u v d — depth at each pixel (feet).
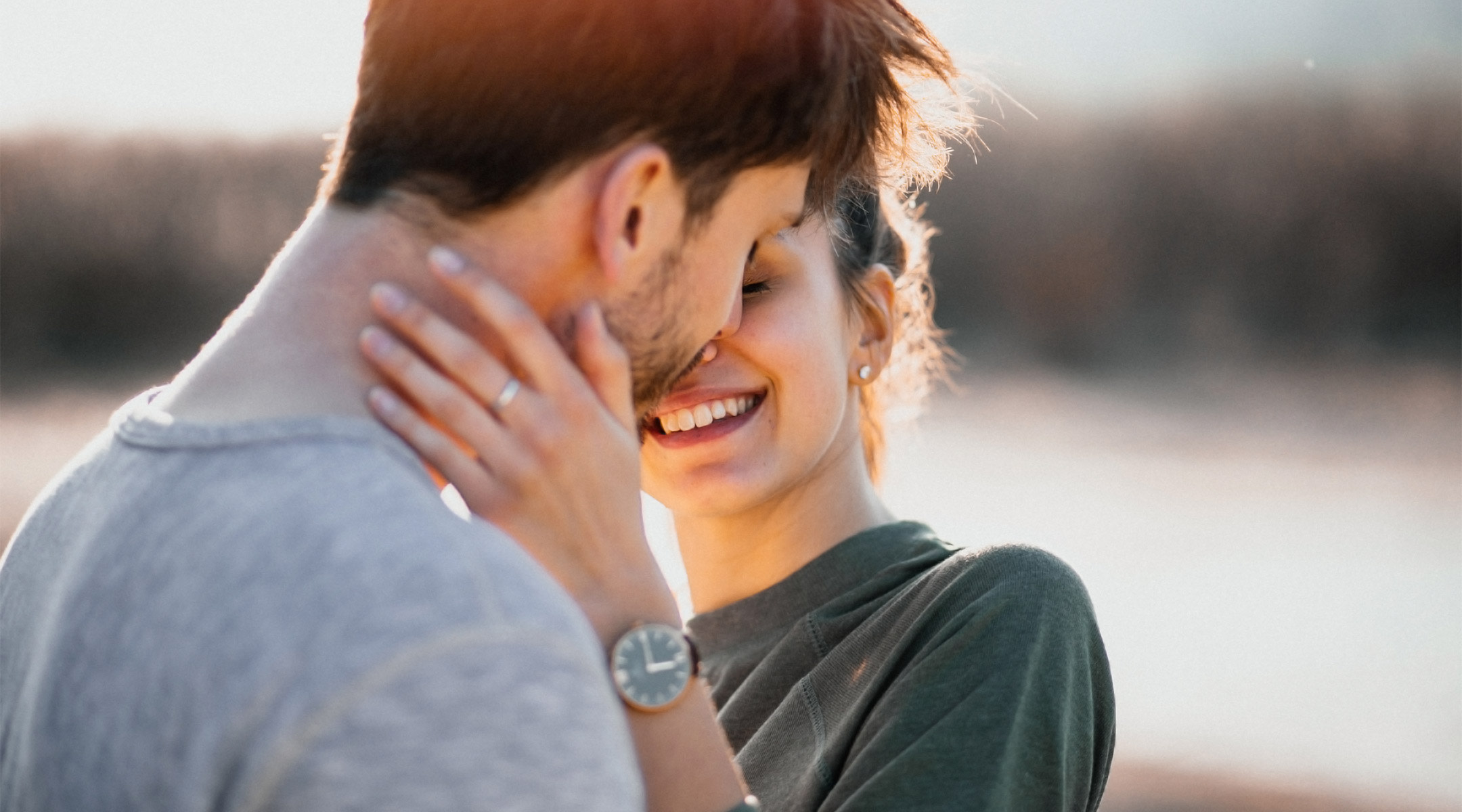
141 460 3.55
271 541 3.20
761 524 5.92
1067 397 43.50
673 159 3.84
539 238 3.80
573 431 3.92
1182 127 54.19
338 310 3.70
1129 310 52.39
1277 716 18.80
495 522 3.89
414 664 2.99
